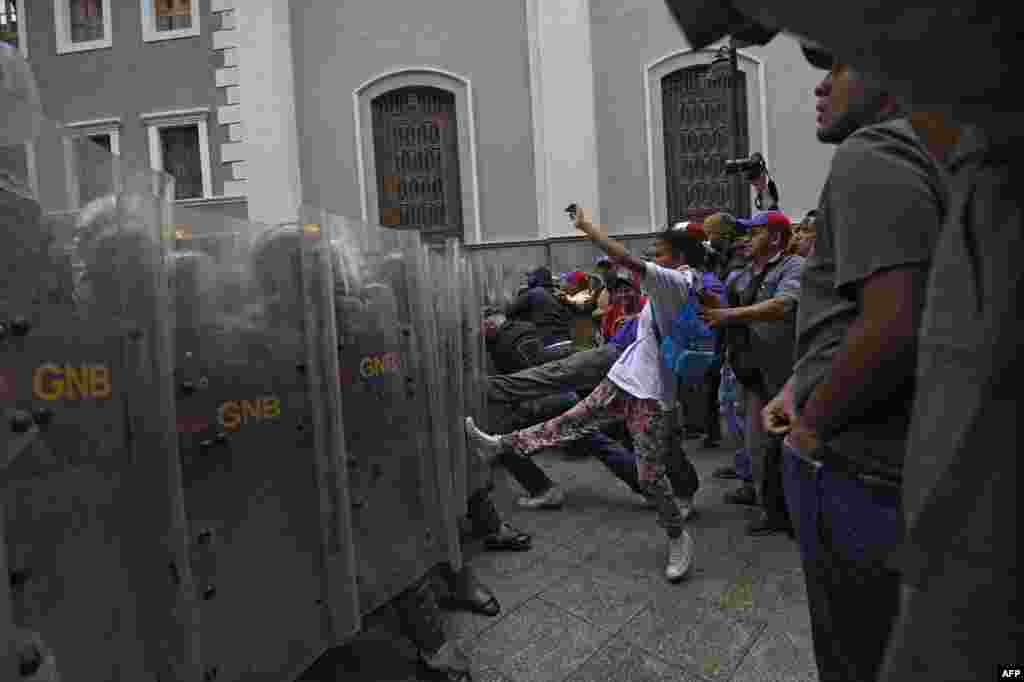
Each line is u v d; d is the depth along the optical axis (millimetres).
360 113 11680
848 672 1112
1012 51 374
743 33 600
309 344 1738
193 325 1396
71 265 997
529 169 11438
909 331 943
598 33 11141
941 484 534
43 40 12414
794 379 1276
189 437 1372
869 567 1052
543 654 2318
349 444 1918
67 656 963
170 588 1188
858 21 384
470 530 3418
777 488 2098
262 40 11578
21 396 899
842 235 1034
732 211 11008
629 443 4836
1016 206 490
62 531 962
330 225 1880
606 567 3020
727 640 2344
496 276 9836
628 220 11203
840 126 1188
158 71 12148
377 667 2281
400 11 11617
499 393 3965
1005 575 478
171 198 1300
